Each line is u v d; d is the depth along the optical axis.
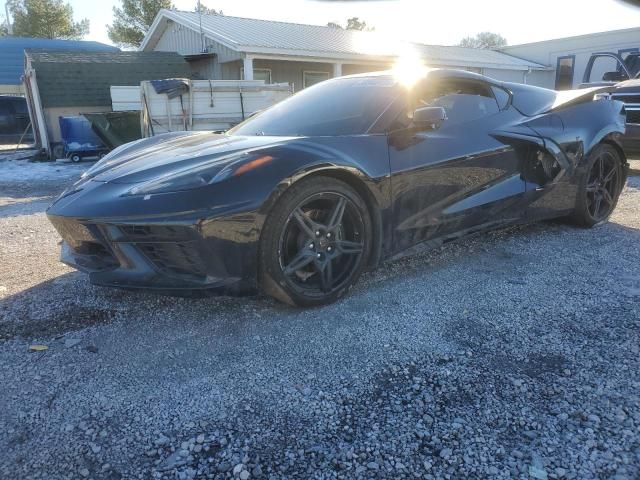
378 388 2.14
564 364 2.29
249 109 11.58
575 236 4.27
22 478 1.69
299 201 2.68
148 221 2.44
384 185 2.99
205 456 1.77
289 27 19.12
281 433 1.88
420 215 3.22
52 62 13.98
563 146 4.02
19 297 3.18
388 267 3.60
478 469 1.68
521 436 1.83
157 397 2.11
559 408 1.98
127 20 35.66
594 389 2.09
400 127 3.15
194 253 2.48
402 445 1.80
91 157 13.63
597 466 1.68
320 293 2.90
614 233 4.35
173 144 3.35
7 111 19.19
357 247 2.97
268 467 1.71
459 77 3.68
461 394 2.08
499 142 3.62
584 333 2.57
